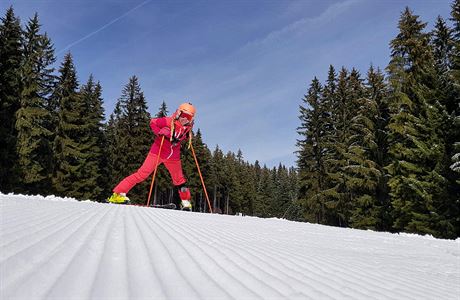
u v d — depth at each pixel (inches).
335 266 120.6
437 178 682.8
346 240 244.4
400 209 769.6
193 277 73.2
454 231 669.9
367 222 925.2
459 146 667.4
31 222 120.2
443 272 146.4
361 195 1027.9
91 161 1393.9
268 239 176.7
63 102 1237.7
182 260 88.0
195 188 1934.1
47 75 1144.2
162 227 154.1
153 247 99.8
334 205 1119.6
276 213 2962.6
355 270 119.1
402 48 882.8
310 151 1290.6
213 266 87.2
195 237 134.8
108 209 227.1
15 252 72.1
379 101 1020.5
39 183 1075.3
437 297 93.6
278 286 78.0
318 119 1327.5
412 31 880.3
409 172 760.3
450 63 810.2
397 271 132.2
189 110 380.2
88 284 57.3
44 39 1114.7
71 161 1277.1
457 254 223.1
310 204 1212.5
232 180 2516.0
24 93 985.5
